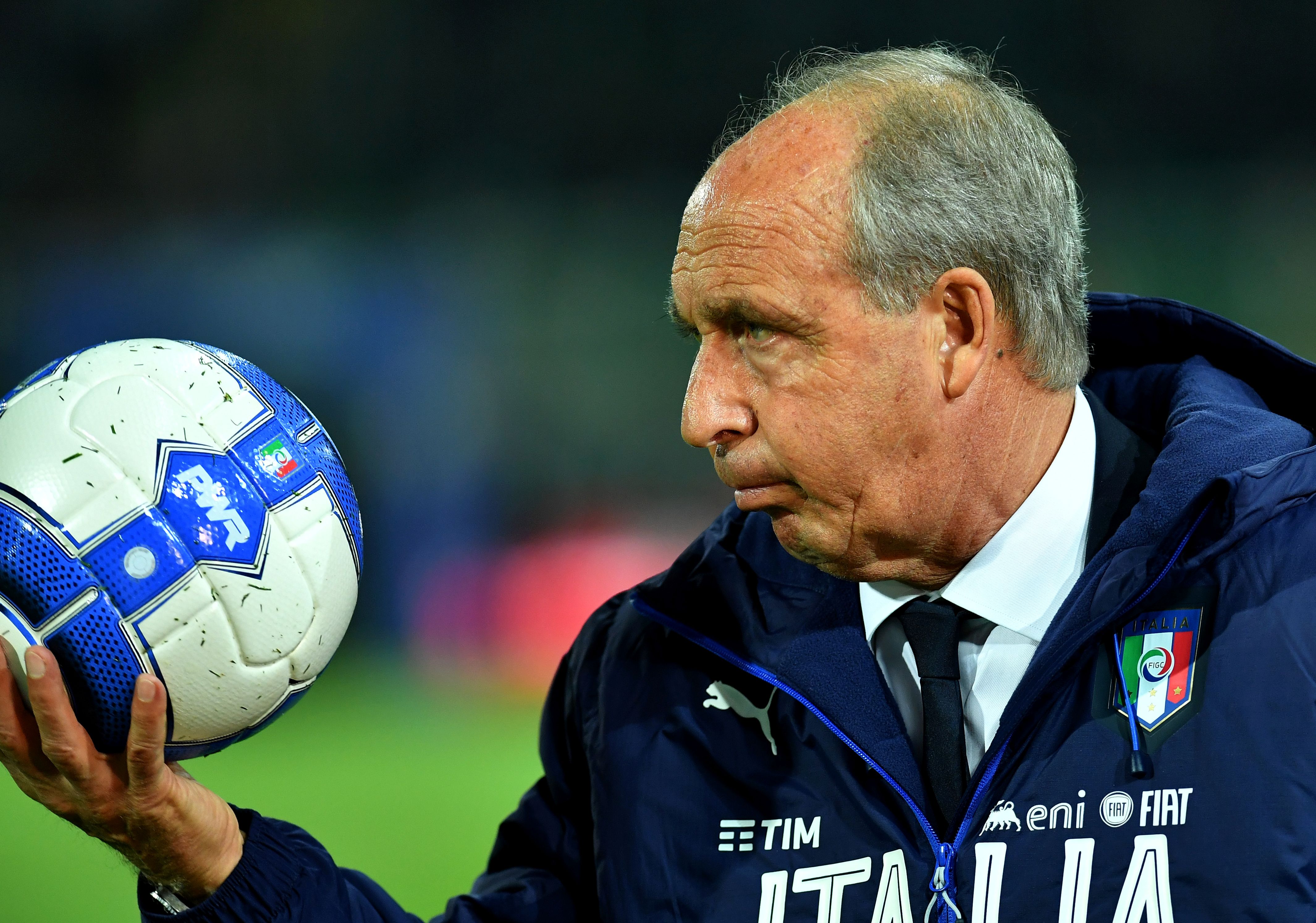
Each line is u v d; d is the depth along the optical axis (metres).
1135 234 43.97
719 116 49.31
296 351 46.62
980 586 5.07
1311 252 42.75
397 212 49.31
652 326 45.62
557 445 44.03
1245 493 4.59
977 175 4.71
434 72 49.72
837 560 5.09
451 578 36.31
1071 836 4.68
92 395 4.70
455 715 26.53
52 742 4.41
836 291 4.59
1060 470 5.14
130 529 4.54
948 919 4.74
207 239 49.12
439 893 15.52
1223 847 4.47
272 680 4.88
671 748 5.46
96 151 49.50
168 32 49.09
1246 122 44.59
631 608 6.04
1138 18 44.88
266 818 5.07
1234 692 4.59
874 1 47.88
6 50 48.41
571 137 49.81
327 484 5.07
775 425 4.78
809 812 5.13
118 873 16.59
